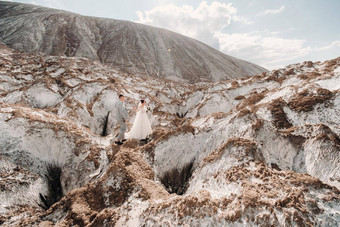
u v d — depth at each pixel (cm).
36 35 7631
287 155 497
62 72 1789
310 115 607
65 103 1056
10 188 439
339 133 499
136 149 618
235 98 1352
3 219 366
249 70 10894
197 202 300
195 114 1370
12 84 1411
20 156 538
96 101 1147
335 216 274
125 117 651
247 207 279
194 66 8675
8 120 582
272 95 914
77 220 338
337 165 404
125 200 371
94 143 650
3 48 4603
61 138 622
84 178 552
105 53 8206
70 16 10831
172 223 289
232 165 410
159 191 380
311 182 336
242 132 550
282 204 281
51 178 561
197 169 494
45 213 378
